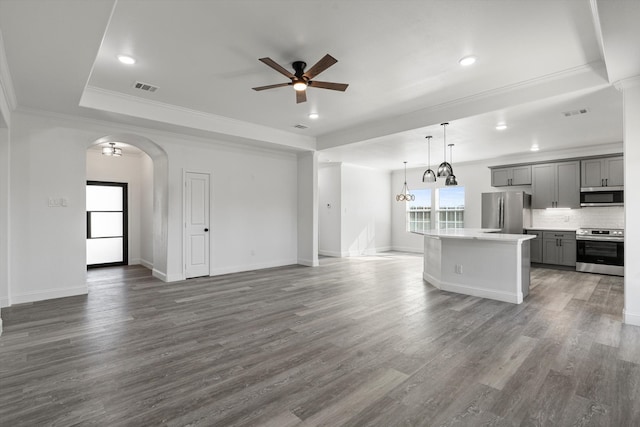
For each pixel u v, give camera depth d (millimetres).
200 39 3008
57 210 4551
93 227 7117
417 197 9945
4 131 4082
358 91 4246
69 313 3869
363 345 2961
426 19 2707
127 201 7484
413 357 2719
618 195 6199
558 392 2189
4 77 3168
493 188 8195
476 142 6180
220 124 5438
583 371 2469
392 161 8570
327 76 3797
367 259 8453
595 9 2305
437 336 3166
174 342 3027
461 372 2465
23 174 4305
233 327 3416
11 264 4219
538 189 7227
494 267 4484
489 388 2244
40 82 3441
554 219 7305
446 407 2031
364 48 3180
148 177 7129
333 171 9164
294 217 7559
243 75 3799
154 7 2521
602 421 1890
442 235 4645
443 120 4777
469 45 3115
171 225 5684
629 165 3365
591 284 5387
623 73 3174
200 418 1923
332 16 2672
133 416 1943
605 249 6207
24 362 2625
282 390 2225
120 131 5023
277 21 2738
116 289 5070
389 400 2107
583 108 4176
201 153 6020
